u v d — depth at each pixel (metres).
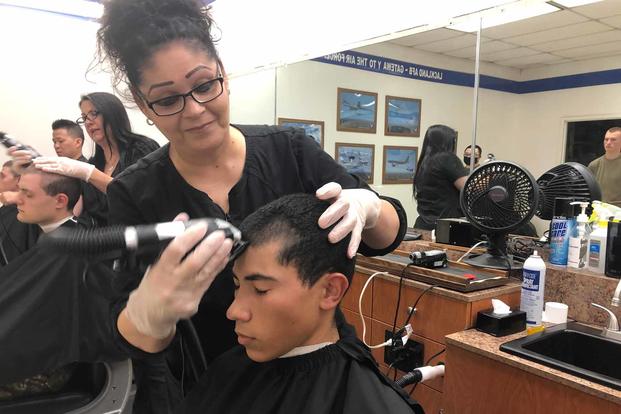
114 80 0.75
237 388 0.75
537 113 1.77
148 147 2.03
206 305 0.82
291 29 2.35
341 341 0.74
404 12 1.82
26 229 1.75
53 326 1.32
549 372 1.01
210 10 0.75
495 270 1.46
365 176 2.20
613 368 1.21
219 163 0.83
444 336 1.35
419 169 2.02
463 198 1.54
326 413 0.67
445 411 1.25
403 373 1.48
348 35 2.06
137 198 0.84
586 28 1.61
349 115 2.25
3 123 2.92
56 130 2.48
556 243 1.47
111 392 1.37
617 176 1.59
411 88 2.03
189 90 0.68
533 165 1.80
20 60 2.93
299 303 0.62
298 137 0.92
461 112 1.91
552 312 1.36
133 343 0.66
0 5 2.83
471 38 1.84
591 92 1.64
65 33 3.03
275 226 0.62
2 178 1.55
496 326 1.22
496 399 1.12
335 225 0.65
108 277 0.77
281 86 2.55
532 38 1.72
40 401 1.40
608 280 1.33
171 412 0.86
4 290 1.32
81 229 0.51
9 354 1.27
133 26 0.66
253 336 0.63
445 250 1.73
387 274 1.55
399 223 0.90
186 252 0.54
